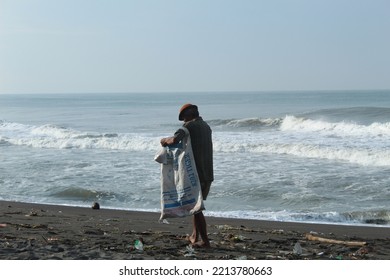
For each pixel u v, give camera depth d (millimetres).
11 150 25469
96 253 5465
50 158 21984
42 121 54656
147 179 16703
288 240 7527
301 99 119125
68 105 109188
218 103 103562
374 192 14398
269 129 34594
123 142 25984
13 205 12578
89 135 31469
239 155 22000
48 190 15234
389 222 11078
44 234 7160
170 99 151375
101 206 13211
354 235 9109
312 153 21688
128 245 6184
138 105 100875
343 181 15891
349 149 21000
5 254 5320
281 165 19156
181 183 5941
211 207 13102
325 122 33281
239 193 14516
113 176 17266
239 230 8891
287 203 13430
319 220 11352
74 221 9477
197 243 6320
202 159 5988
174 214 5934
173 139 5910
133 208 13016
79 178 17000
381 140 24656
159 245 6359
